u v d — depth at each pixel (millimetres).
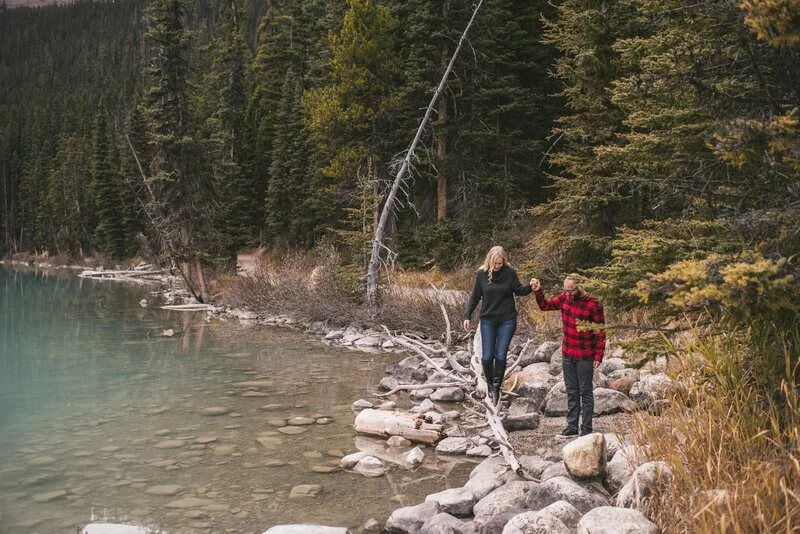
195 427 8453
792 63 4199
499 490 5285
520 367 10602
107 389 11000
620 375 8484
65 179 72312
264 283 23594
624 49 7863
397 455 7184
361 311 18062
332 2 34750
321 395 10453
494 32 26172
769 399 3902
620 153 8586
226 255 32812
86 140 80500
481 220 25453
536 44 27656
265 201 43812
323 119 27500
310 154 38281
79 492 6027
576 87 13438
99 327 19969
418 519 5051
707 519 3293
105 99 108938
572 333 6434
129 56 146875
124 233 56781
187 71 26547
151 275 46938
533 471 5844
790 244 3842
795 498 3189
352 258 20375
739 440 3834
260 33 53094
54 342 16781
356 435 8039
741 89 4629
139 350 15469
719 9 4219
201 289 27109
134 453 7297
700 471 3912
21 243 87688
